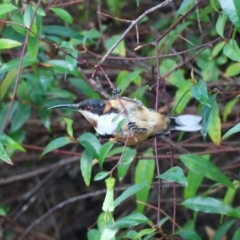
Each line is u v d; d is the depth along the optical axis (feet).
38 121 30.09
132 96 26.22
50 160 34.47
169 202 32.58
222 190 29.25
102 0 33.86
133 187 17.92
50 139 31.22
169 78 23.32
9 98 27.71
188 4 19.11
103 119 18.83
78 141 19.84
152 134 19.10
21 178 31.76
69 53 19.72
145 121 18.74
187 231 18.39
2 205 34.19
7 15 22.99
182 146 25.08
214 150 24.18
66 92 26.96
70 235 38.75
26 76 25.62
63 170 35.86
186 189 22.76
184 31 28.02
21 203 35.17
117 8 31.91
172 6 31.14
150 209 31.55
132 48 30.86
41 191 35.70
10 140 19.84
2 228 33.99
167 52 26.09
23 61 21.47
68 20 21.48
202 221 35.73
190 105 30.22
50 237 36.45
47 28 24.90
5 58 27.89
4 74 25.12
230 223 23.56
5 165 34.96
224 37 20.63
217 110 19.65
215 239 23.41
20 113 25.99
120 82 26.11
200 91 17.71
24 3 22.75
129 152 22.57
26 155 32.60
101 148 18.20
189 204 19.65
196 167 21.54
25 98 26.18
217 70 26.45
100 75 29.30
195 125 19.21
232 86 26.35
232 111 28.02
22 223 37.68
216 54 26.55
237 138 31.01
